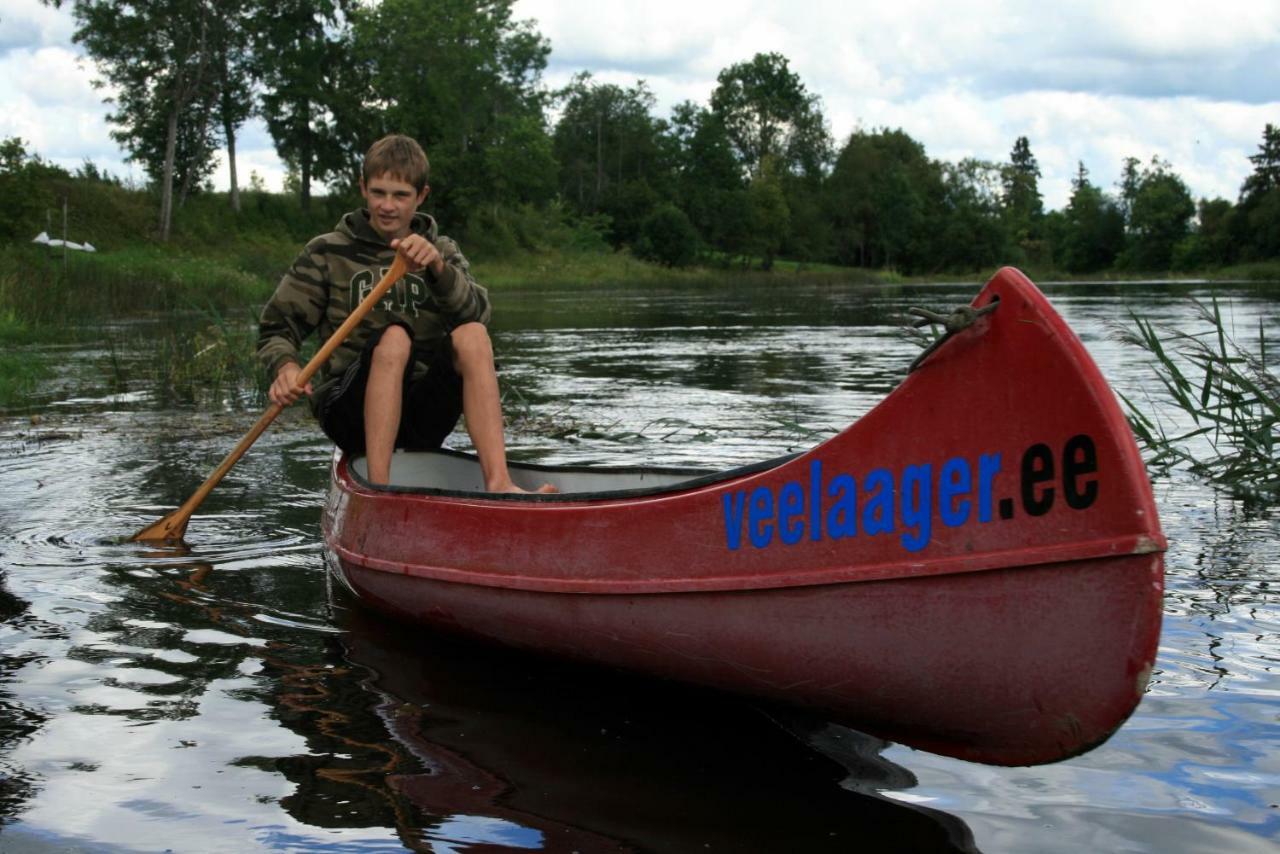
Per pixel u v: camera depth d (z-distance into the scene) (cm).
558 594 252
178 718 238
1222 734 227
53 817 195
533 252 5997
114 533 400
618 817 194
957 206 8850
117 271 2117
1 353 1042
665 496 236
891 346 1235
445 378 358
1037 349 191
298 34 5044
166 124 4559
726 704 248
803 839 186
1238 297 2438
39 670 267
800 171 8988
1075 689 196
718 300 2966
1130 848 183
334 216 5316
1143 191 8519
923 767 217
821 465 214
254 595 331
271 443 598
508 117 5928
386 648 286
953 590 202
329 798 201
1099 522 188
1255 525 389
